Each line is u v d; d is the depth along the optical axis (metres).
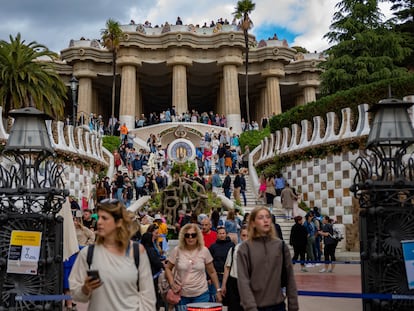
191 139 40.97
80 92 47.34
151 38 45.44
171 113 44.09
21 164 6.78
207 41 45.84
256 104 54.03
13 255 6.13
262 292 4.58
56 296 5.93
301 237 14.37
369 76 31.30
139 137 40.97
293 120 24.23
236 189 21.55
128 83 45.16
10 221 6.24
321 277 12.80
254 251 4.66
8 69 25.64
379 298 5.72
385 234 5.87
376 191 5.96
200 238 6.48
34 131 6.79
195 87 53.91
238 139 35.19
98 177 25.34
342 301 9.39
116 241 4.02
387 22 34.34
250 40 45.94
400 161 6.24
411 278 5.70
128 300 3.91
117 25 41.19
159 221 13.66
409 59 36.22
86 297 3.80
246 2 41.28
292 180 22.23
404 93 18.59
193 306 5.45
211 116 44.97
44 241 6.24
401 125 6.23
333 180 19.62
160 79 51.03
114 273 3.88
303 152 21.34
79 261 3.99
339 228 19.02
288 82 51.28
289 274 4.72
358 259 16.72
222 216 18.89
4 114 25.56
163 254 11.92
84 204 20.39
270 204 21.50
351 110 19.44
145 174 24.27
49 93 26.89
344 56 32.03
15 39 26.25
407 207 5.92
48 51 27.31
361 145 18.41
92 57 47.06
